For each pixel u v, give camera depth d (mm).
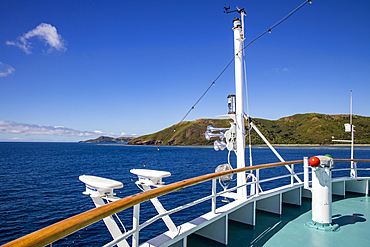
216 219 3387
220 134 5250
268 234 3994
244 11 5125
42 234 1131
